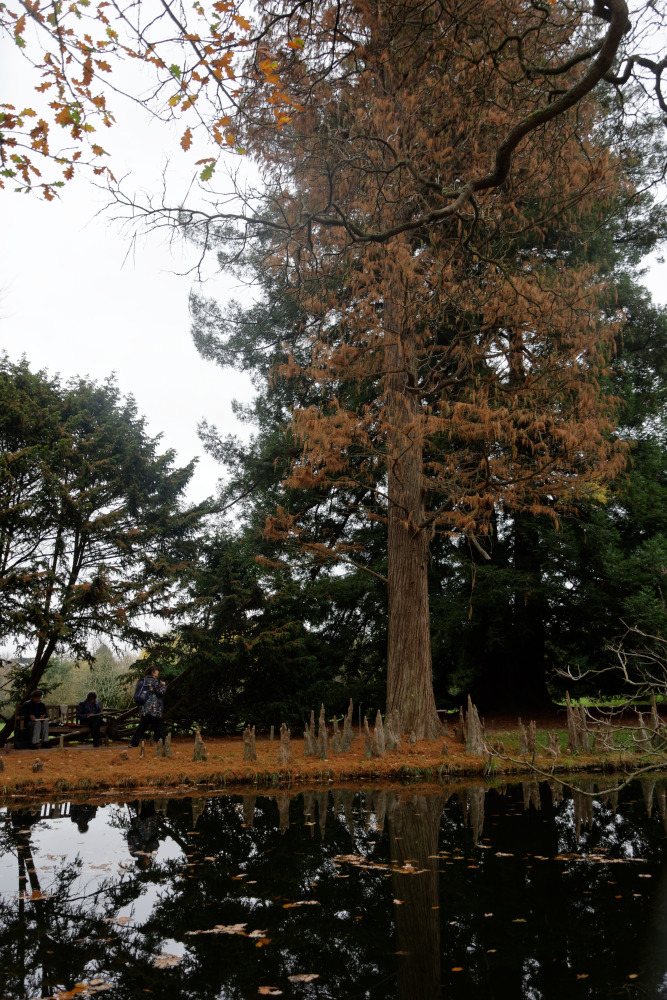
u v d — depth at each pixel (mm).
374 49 8602
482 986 3730
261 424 20688
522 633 18203
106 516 16875
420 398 13500
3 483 15766
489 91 9289
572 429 10273
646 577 16797
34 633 15203
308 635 18922
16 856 6527
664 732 6895
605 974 3855
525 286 9961
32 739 13664
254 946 4359
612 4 5855
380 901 5141
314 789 10219
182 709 17703
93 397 18906
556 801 9164
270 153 8961
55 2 4133
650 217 17672
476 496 11227
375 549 19922
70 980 3871
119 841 7094
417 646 13328
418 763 11133
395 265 10125
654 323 18156
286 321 17562
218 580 17672
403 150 9773
